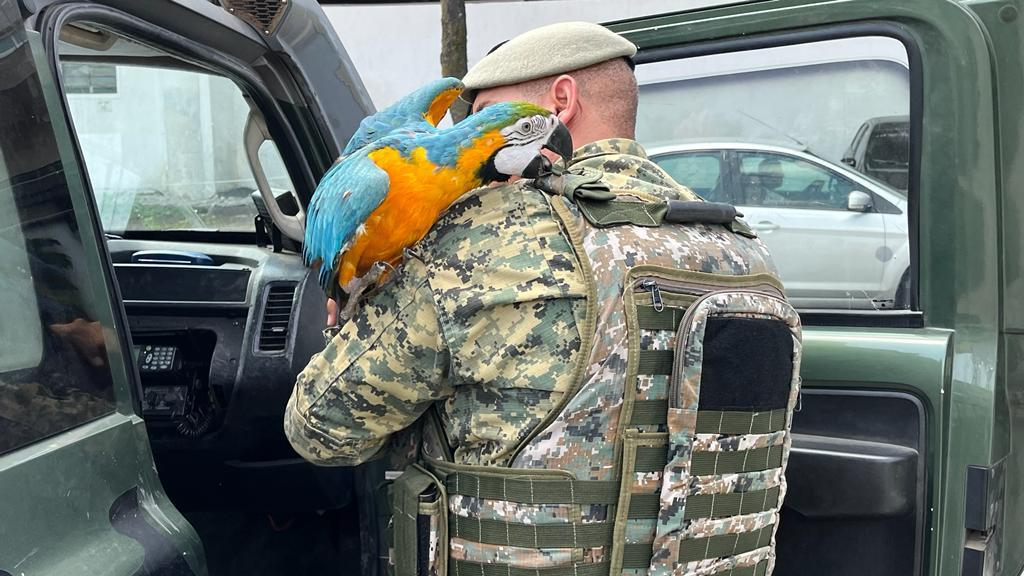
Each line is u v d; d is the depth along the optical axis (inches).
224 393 77.8
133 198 89.0
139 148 86.5
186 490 80.6
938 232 71.3
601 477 45.9
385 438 52.3
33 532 34.4
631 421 45.8
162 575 39.6
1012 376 73.0
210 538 82.8
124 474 40.4
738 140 81.0
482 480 47.3
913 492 69.9
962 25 68.2
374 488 73.0
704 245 50.2
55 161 40.7
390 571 56.4
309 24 72.9
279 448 77.5
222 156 85.0
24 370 36.3
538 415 46.1
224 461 78.5
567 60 55.2
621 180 52.6
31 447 35.7
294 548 82.2
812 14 74.1
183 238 89.1
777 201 80.4
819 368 73.1
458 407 49.3
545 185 48.8
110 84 82.7
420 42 263.3
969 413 68.6
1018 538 81.0
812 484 71.7
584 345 45.6
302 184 77.1
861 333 73.0
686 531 47.0
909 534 70.4
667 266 47.3
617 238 47.1
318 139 74.5
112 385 41.4
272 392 76.7
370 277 47.7
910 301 73.3
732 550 50.0
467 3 247.4
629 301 45.5
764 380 49.5
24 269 37.5
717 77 80.8
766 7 76.6
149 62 73.0
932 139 70.7
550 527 45.8
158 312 79.4
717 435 47.6
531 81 56.4
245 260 83.1
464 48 158.9
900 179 73.6
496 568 47.2
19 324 36.6
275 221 75.9
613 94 56.4
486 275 46.4
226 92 82.5
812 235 78.5
